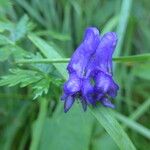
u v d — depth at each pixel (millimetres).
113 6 532
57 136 380
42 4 500
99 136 401
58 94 275
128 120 392
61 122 384
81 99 226
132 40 535
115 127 235
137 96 498
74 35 506
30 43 455
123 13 416
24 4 487
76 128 382
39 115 373
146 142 441
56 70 272
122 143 234
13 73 271
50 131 381
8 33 379
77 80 223
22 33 322
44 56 318
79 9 506
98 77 224
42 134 381
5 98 440
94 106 237
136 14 546
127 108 473
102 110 237
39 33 368
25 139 427
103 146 395
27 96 417
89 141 377
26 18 332
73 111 386
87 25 515
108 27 465
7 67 426
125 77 479
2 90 440
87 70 227
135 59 258
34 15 488
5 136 426
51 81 263
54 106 401
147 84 496
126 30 512
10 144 418
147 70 474
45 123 385
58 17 510
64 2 508
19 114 437
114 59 258
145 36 531
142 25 536
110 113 237
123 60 259
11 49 299
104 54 233
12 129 430
